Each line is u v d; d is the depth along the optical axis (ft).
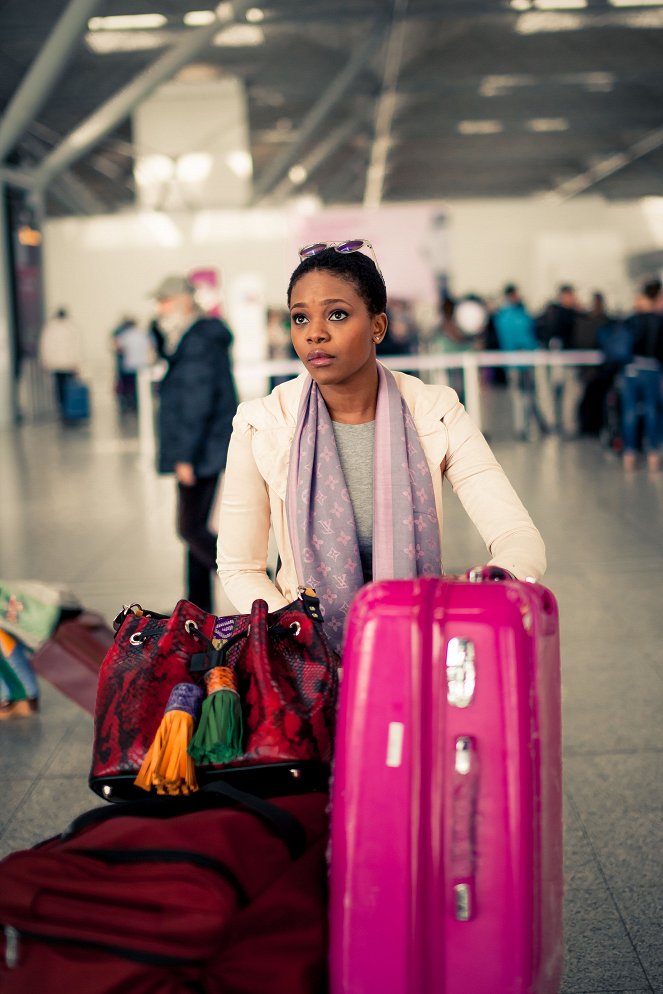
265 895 5.44
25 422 64.44
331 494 6.81
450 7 60.44
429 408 7.06
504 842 5.08
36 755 12.82
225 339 17.70
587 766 11.89
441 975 5.14
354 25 63.62
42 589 12.33
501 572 5.67
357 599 5.38
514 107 93.25
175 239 79.00
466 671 5.09
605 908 8.96
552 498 29.76
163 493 33.42
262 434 7.03
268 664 5.99
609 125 101.71
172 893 5.24
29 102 57.11
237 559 7.22
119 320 86.58
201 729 5.68
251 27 64.08
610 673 15.01
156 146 74.90
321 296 6.48
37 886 5.37
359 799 5.17
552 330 49.98
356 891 5.17
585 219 114.62
